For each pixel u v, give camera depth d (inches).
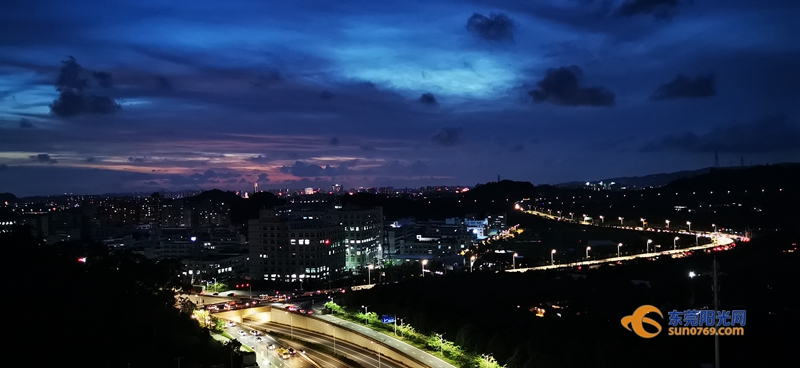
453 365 6417.3
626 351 5693.9
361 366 6791.3
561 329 6510.8
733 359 5521.7
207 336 7460.6
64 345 5605.3
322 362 7042.3
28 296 6402.6
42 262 7647.6
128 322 6747.1
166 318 7549.2
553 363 5438.0
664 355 5629.9
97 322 6338.6
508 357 6240.2
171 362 6087.6
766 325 6491.1
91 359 5580.7
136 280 7593.5
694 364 5472.4
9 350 5270.7
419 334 7632.9
